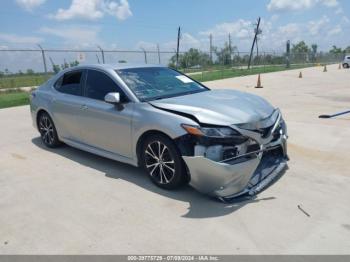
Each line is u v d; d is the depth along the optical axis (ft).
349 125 22.81
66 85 17.62
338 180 13.46
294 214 10.88
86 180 14.33
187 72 114.11
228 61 149.79
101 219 11.02
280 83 60.39
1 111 33.78
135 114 13.39
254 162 11.48
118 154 14.85
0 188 13.79
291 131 21.52
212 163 11.00
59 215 11.40
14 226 10.80
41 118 19.34
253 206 11.48
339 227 10.09
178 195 12.56
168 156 12.56
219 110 12.07
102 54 72.69
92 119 15.43
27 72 65.26
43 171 15.58
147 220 10.85
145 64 17.07
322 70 108.37
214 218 10.83
